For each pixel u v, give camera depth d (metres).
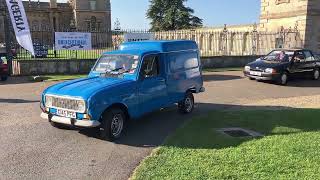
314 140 8.07
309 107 12.38
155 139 8.42
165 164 6.55
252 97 14.58
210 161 6.68
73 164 6.76
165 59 9.90
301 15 33.09
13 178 6.11
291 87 17.52
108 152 7.46
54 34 22.20
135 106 8.80
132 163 6.82
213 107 12.39
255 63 19.02
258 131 9.00
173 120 10.30
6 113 11.02
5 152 7.41
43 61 21.28
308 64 19.64
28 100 13.30
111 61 9.53
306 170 6.24
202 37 35.75
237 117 10.55
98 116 7.86
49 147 7.75
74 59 22.00
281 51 19.59
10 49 20.58
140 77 8.98
